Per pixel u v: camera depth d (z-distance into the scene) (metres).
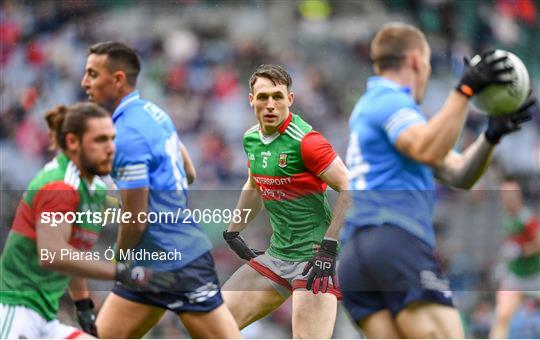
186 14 56.25
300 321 17.38
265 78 17.00
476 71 14.40
